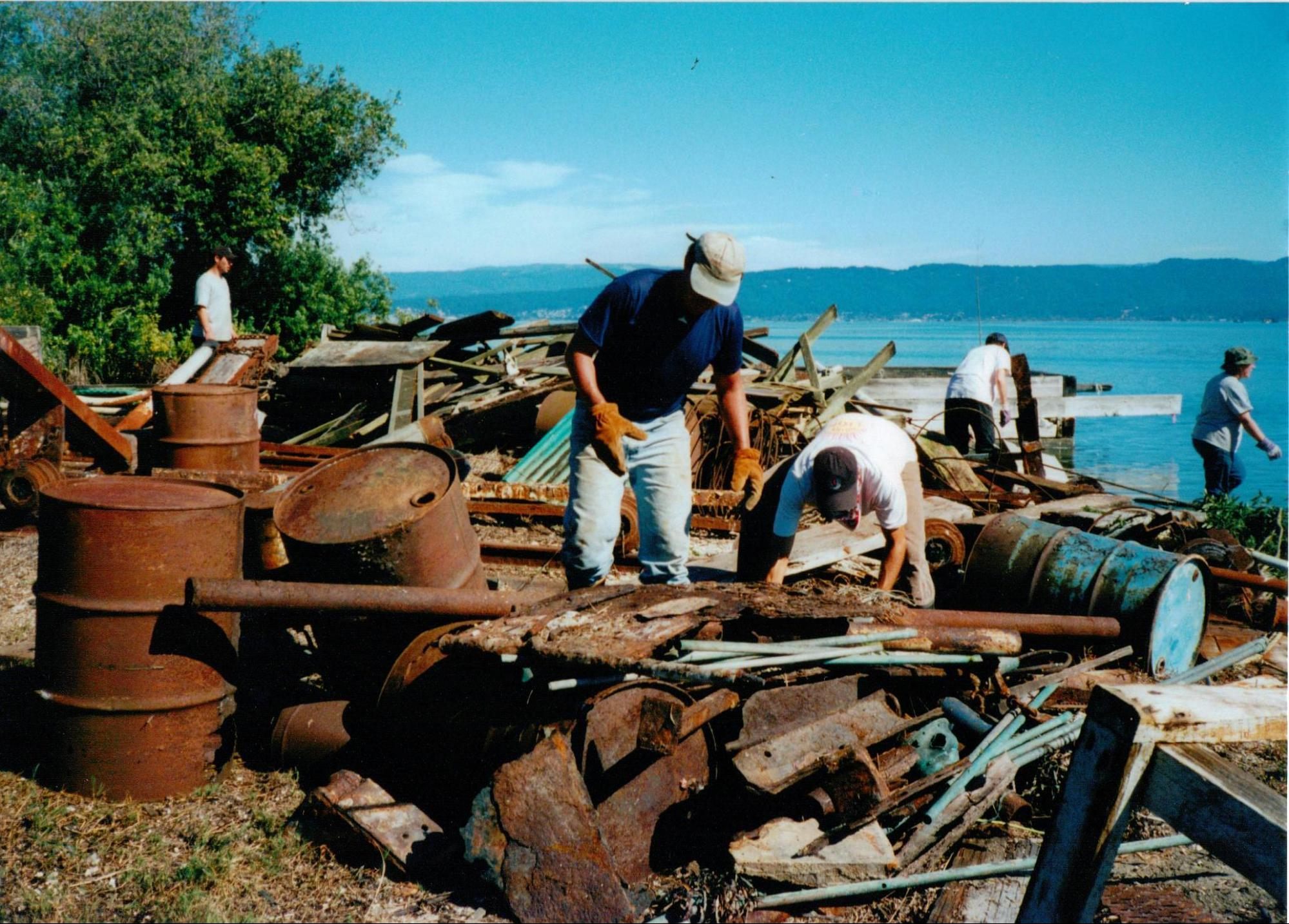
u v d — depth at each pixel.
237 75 25.34
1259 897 3.61
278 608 3.90
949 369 16.39
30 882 3.49
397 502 4.44
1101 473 17.34
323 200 26.38
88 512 3.87
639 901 3.41
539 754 3.44
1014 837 3.89
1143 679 5.16
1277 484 21.59
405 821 3.73
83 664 3.94
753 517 5.53
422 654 4.04
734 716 3.88
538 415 10.02
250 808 4.03
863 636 4.02
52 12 25.02
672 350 4.54
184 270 24.16
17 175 21.19
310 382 11.66
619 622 3.80
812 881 3.42
